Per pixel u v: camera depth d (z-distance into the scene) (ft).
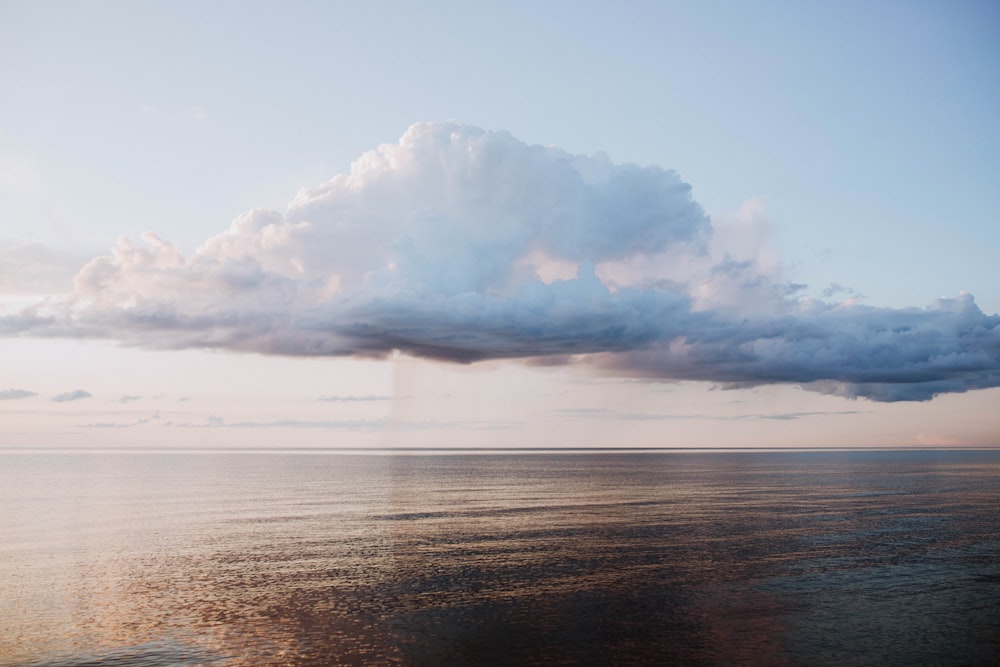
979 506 218.38
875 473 403.95
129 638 85.61
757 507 213.66
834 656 77.97
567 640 83.05
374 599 101.24
